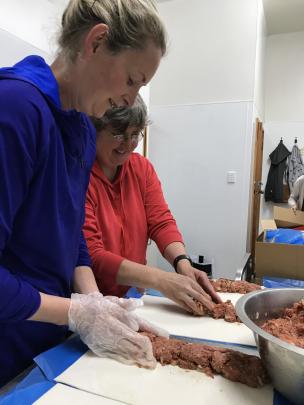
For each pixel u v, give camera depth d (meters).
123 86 0.67
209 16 3.22
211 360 0.69
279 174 4.37
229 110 3.20
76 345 0.78
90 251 1.08
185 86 3.35
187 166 3.38
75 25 0.64
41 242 0.71
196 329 0.90
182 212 3.43
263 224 2.18
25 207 0.66
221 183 3.27
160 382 0.65
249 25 3.11
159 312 1.00
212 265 3.22
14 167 0.58
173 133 3.41
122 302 0.82
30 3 1.59
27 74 0.64
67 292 0.83
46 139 0.63
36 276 0.73
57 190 0.70
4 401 0.59
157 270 1.06
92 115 0.75
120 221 1.23
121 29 0.61
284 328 0.73
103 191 1.20
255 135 3.46
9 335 0.74
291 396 0.58
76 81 0.68
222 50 3.20
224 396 0.61
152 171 1.39
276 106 4.60
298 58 4.48
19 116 0.57
